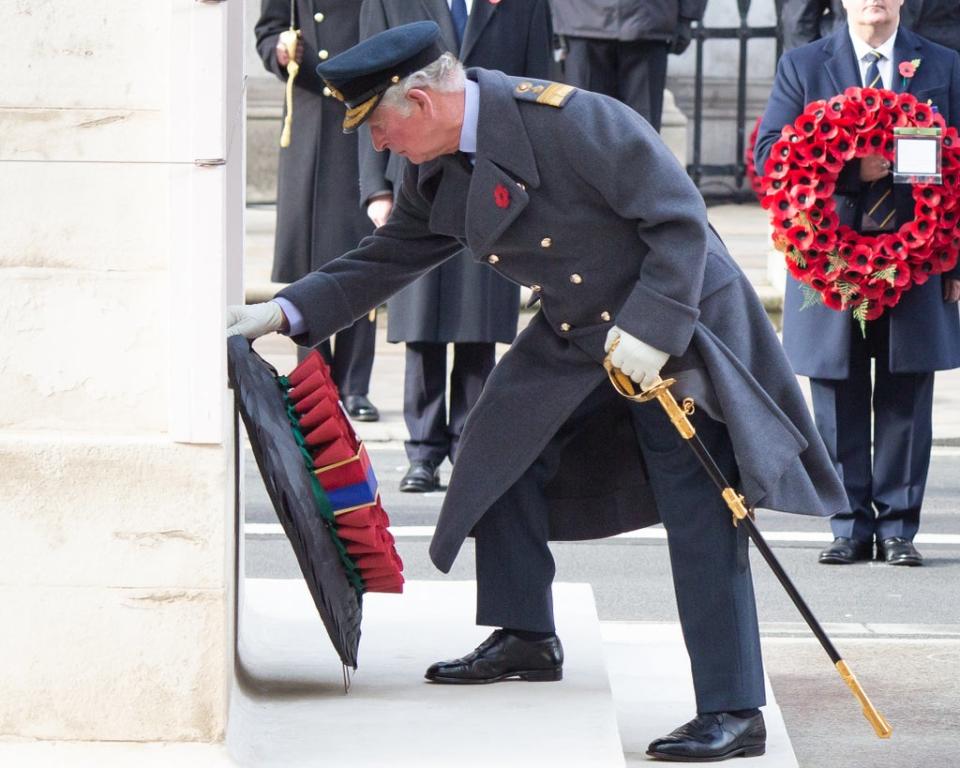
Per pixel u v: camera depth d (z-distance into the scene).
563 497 16.31
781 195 22.83
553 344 15.52
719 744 15.05
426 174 15.31
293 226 30.08
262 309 15.75
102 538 13.06
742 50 56.97
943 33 34.84
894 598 22.44
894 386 23.72
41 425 13.09
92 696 13.17
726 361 14.91
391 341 27.41
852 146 22.59
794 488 15.12
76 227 12.95
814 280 22.77
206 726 13.20
